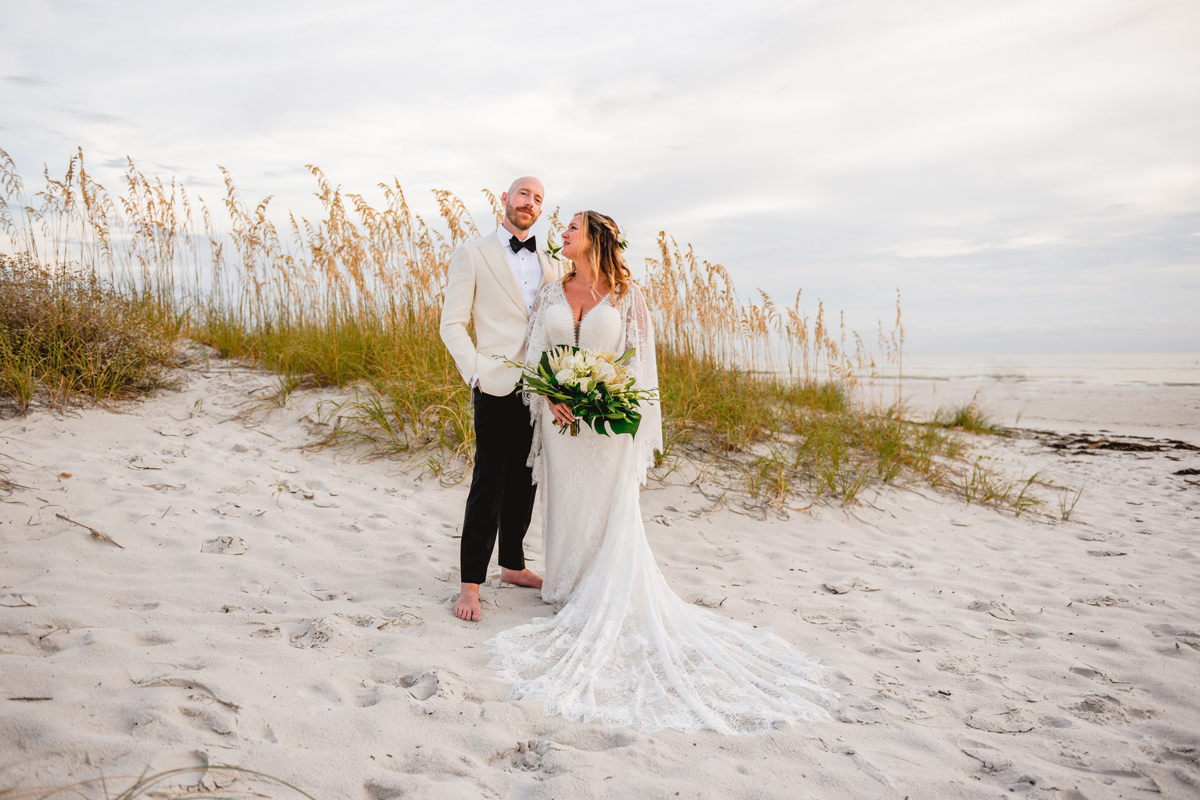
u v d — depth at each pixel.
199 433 5.24
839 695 2.64
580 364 3.00
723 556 4.46
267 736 2.04
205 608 2.96
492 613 3.22
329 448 5.28
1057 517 5.92
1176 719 2.56
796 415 7.23
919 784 2.03
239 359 6.80
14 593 2.83
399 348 6.28
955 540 5.15
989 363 48.25
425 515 4.48
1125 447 9.64
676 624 3.05
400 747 2.06
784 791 1.97
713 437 6.26
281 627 2.80
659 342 7.16
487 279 3.32
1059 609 3.77
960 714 2.55
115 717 2.02
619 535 3.19
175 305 7.38
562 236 3.41
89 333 5.60
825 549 4.75
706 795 1.93
